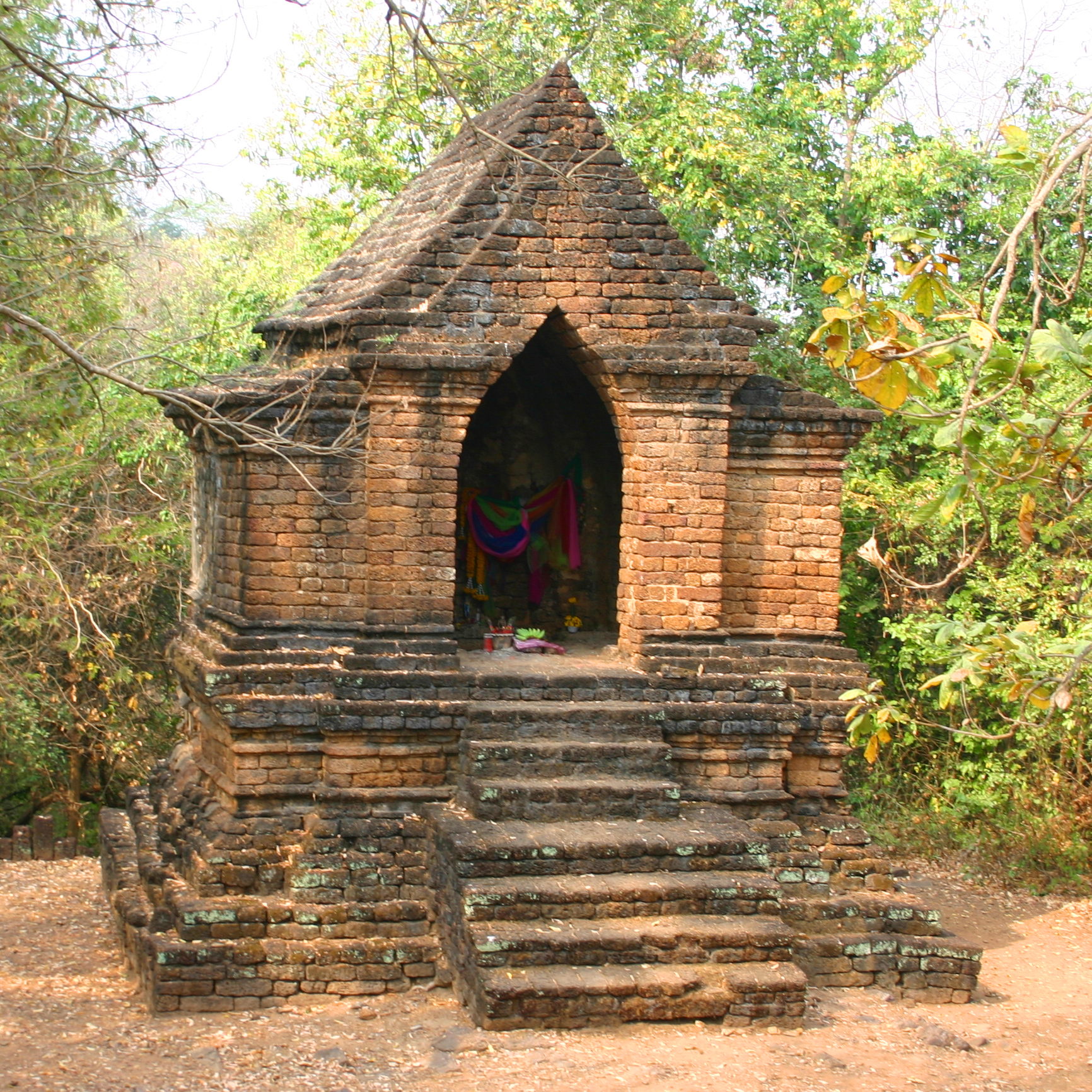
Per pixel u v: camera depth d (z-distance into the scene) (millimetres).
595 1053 8250
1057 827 15289
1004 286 5711
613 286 10805
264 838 10062
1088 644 6496
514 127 10891
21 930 12016
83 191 13305
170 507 17297
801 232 19484
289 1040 8688
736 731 10656
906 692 17906
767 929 9055
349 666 10383
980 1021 9727
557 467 13469
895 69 21047
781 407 11117
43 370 14531
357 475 10617
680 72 20344
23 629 16453
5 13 10438
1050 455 6633
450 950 9414
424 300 10602
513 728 10320
